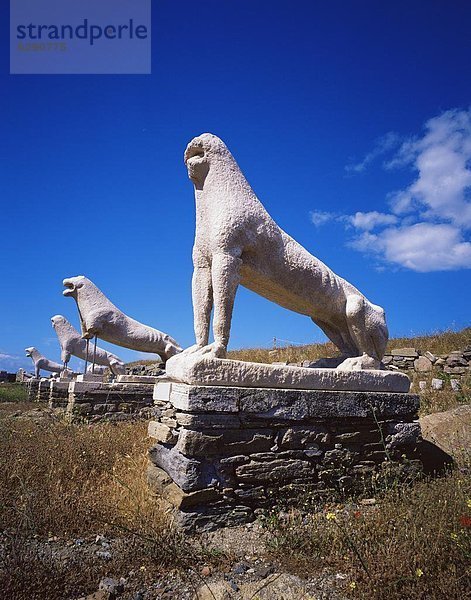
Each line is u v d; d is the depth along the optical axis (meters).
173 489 3.35
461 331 12.95
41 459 4.36
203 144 3.90
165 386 3.75
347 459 3.92
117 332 10.61
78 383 8.96
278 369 3.74
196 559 2.79
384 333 4.65
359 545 2.75
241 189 3.90
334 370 4.08
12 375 24.73
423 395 8.66
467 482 3.48
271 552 2.88
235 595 2.38
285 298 4.35
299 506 3.54
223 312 3.64
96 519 3.29
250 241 3.83
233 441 3.41
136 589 2.48
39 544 2.97
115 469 4.39
